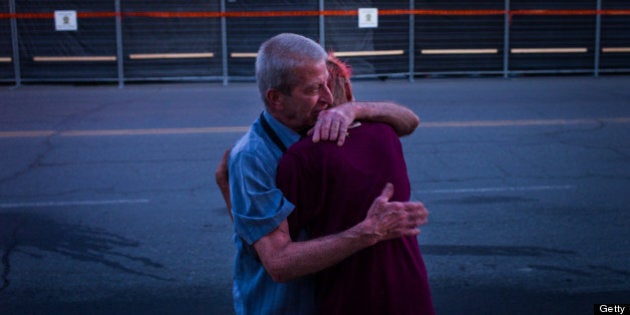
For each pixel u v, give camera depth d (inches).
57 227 256.8
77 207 281.9
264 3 658.8
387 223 88.0
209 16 658.8
